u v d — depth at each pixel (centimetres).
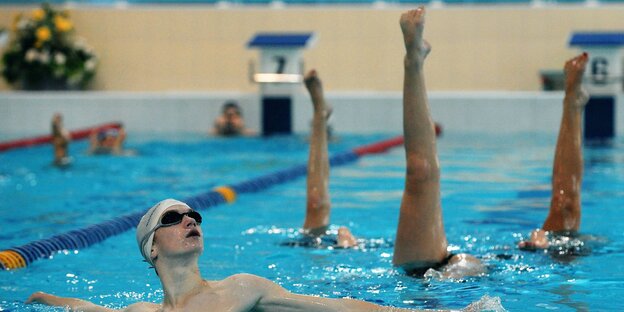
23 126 2186
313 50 2419
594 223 939
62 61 2320
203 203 1088
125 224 970
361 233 903
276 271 733
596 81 1981
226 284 532
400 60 2392
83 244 863
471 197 1148
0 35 2241
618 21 2308
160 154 1709
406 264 696
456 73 2375
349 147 1792
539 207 1063
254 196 1198
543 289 653
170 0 2475
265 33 2425
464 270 690
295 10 2414
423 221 687
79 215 1056
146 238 532
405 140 688
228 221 994
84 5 2456
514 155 1620
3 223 1005
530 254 773
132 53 2450
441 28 2373
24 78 2342
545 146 1764
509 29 2350
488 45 2359
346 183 1304
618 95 1986
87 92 2378
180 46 2447
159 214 532
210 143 1909
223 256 802
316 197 901
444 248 699
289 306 532
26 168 1512
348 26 2406
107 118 2184
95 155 1695
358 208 1070
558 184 836
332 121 2094
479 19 2358
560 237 820
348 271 724
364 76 2408
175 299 530
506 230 913
